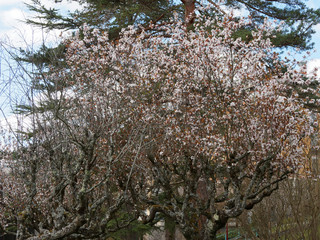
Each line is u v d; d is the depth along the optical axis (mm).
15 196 10984
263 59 11086
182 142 10281
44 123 8602
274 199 14945
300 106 9594
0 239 15242
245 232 16516
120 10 16312
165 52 11516
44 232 8797
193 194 10555
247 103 9883
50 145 8602
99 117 9188
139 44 11305
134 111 10266
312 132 9586
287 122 9203
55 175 8836
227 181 10188
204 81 10359
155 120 10453
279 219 14516
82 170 10289
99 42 11352
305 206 13570
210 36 10203
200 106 10523
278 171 10305
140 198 11070
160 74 10984
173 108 11125
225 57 10539
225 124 9812
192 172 10727
